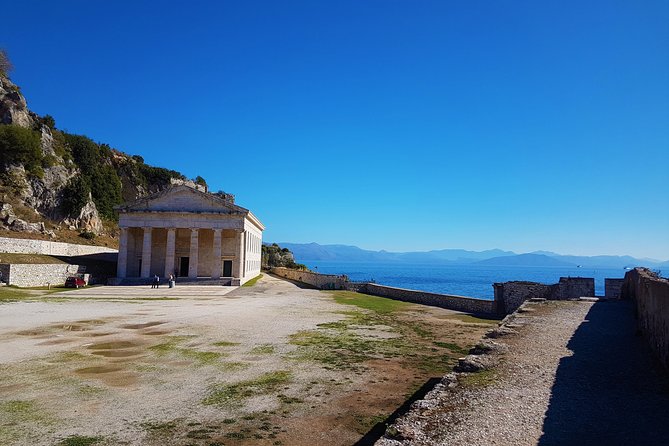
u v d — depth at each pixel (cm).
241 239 7100
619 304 2870
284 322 3072
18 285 5116
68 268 6184
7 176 8306
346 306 4228
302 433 1180
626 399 1088
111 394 1461
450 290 13675
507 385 1195
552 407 1030
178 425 1214
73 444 1080
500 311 3731
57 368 1766
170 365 1841
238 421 1251
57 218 9169
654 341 1512
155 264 7562
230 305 4153
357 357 2033
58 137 10944
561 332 1898
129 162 13362
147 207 6981
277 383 1611
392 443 842
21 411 1294
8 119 9094
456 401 1073
